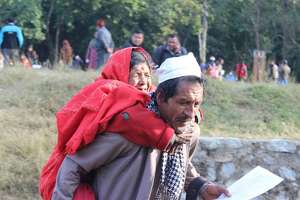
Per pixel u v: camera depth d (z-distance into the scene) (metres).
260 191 3.72
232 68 45.28
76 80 13.76
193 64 3.60
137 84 4.14
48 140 10.59
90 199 3.57
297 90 15.24
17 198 9.18
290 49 44.09
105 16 37.53
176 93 3.54
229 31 46.34
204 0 40.44
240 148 10.23
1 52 20.39
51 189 3.72
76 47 39.44
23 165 9.70
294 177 10.20
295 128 13.57
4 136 10.53
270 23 45.00
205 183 3.96
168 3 38.06
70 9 37.53
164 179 3.64
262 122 13.51
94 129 3.50
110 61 4.05
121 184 3.55
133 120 3.49
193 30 40.03
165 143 3.50
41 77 14.34
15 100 12.54
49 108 12.41
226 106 13.91
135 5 37.03
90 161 3.55
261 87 15.03
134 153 3.54
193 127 3.67
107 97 3.54
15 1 35.41
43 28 37.62
